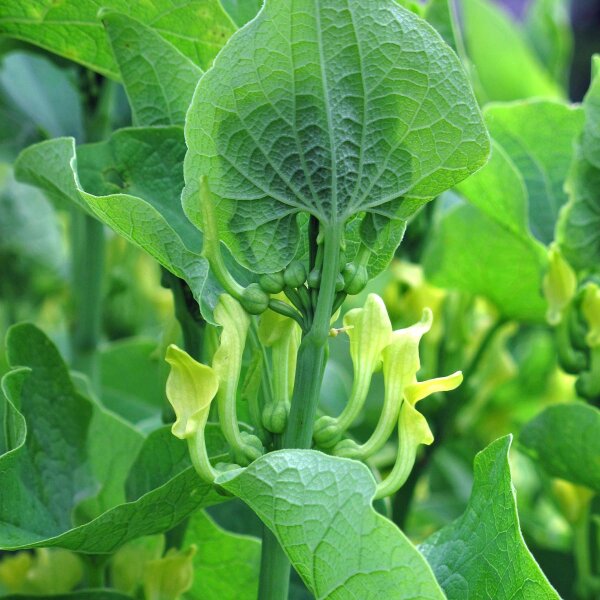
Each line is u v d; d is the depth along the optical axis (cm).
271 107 31
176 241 32
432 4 40
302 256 34
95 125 46
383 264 33
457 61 30
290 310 32
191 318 37
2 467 33
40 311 64
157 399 55
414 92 31
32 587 42
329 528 29
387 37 30
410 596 29
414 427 32
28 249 61
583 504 45
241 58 30
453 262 48
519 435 41
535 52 73
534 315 48
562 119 45
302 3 30
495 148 41
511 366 53
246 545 41
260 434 32
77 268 52
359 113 31
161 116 36
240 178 31
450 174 32
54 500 37
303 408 32
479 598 33
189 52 38
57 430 38
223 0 39
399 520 48
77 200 34
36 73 50
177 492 33
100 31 38
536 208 46
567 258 41
